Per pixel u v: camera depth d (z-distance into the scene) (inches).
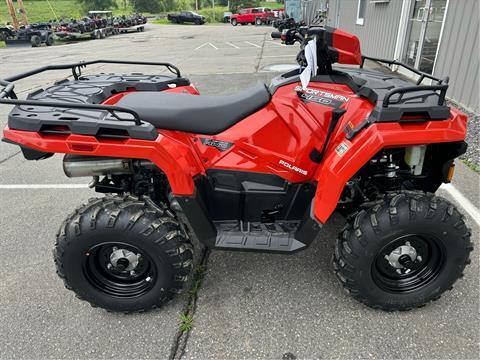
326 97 82.1
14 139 76.5
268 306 89.5
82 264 83.1
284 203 90.5
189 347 80.0
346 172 75.7
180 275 83.4
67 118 77.0
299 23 105.8
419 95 80.6
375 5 376.8
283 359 76.4
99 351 79.8
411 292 83.9
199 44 701.9
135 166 86.3
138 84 107.7
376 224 76.3
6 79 84.6
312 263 103.2
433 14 255.8
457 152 80.9
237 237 87.8
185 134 86.4
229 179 89.5
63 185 155.7
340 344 79.0
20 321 88.0
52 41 874.8
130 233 78.3
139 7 2415.1
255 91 85.3
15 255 112.0
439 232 77.7
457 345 77.6
